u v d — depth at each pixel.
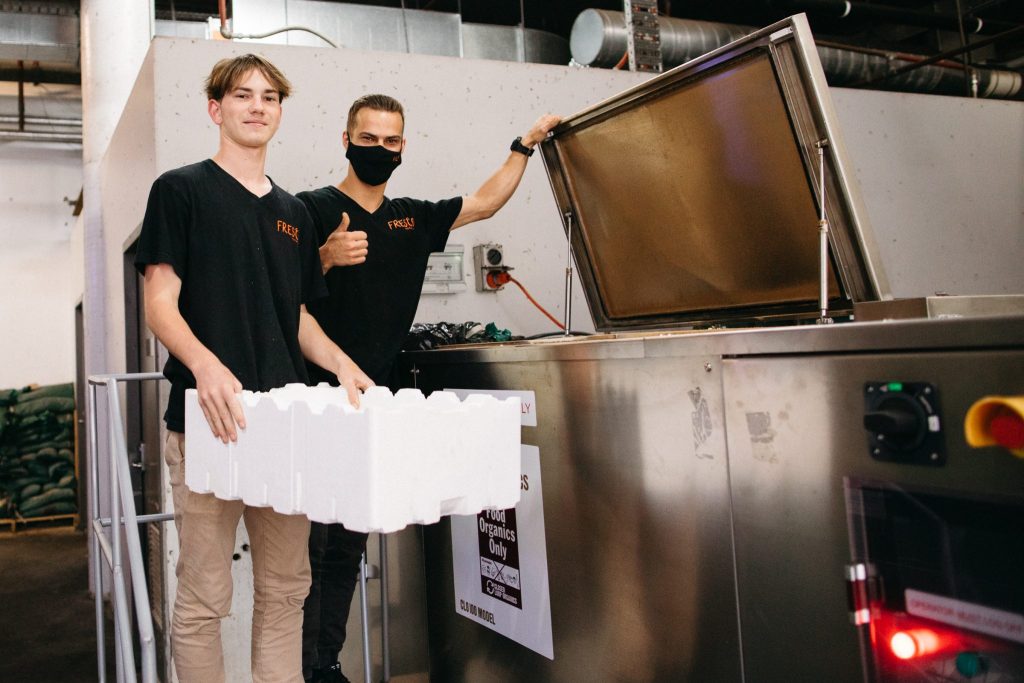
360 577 2.24
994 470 0.89
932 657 0.97
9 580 4.54
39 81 6.33
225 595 1.51
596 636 1.54
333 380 1.99
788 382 1.13
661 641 1.39
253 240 1.56
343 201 2.02
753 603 1.21
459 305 2.72
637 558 1.43
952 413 0.93
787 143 1.50
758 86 1.49
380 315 2.03
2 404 6.23
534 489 1.69
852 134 3.47
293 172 2.53
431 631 2.15
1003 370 0.87
